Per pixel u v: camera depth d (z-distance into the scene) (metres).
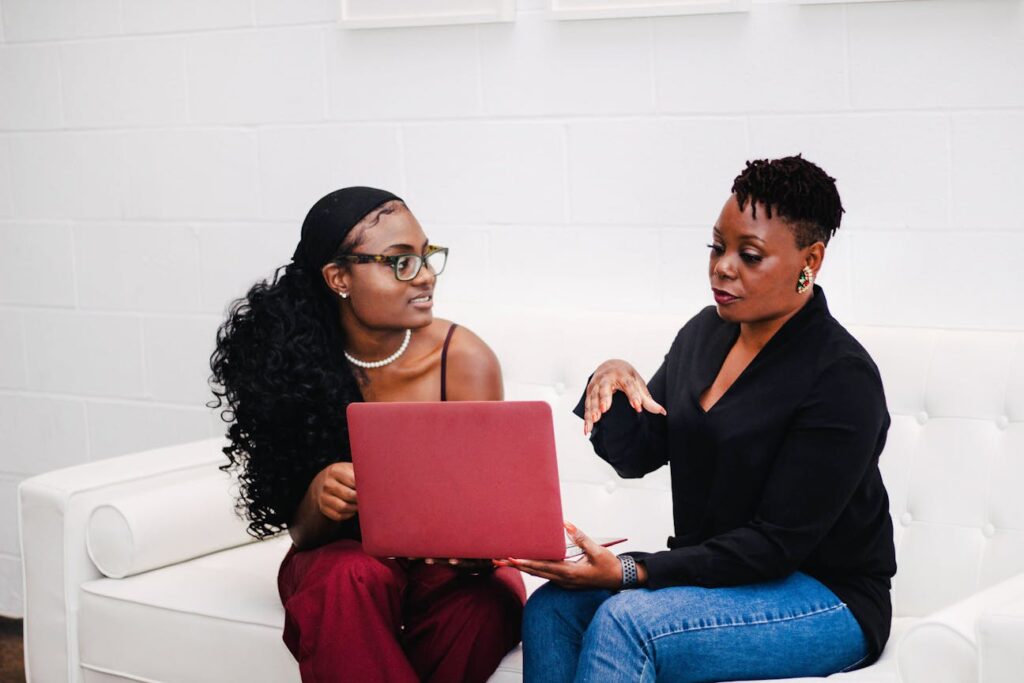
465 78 2.77
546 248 2.74
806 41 2.43
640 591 1.79
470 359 2.10
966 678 1.61
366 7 2.82
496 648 2.00
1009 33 2.27
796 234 1.79
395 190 2.89
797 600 1.81
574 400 2.46
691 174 2.58
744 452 1.83
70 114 3.24
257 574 2.38
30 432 3.44
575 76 2.65
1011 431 2.10
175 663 2.25
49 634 2.43
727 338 1.93
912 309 2.42
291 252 3.03
